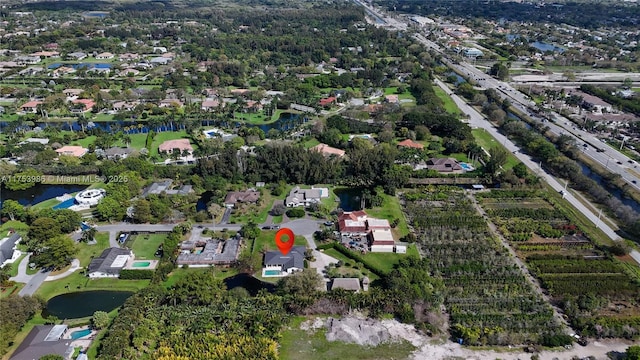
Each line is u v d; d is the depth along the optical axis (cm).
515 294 14262
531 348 12262
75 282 14838
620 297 14312
